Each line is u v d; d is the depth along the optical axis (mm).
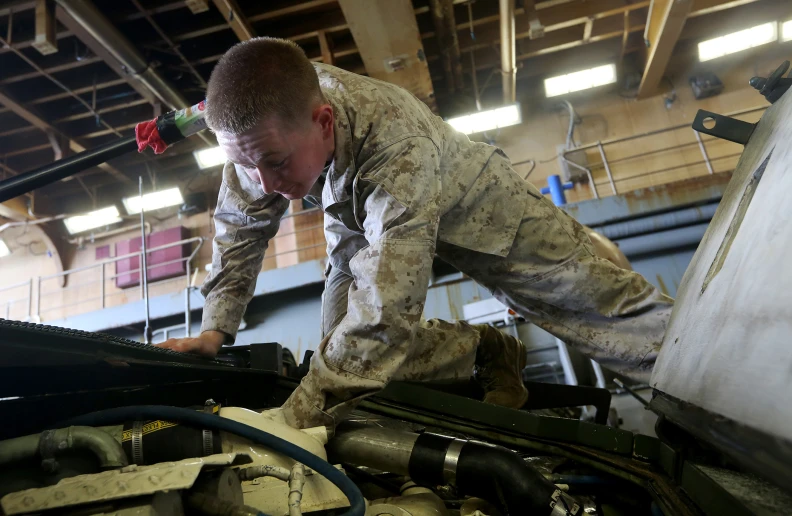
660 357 1118
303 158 1035
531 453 1092
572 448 1057
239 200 1398
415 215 1030
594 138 7488
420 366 1358
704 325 817
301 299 5504
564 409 2223
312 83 1018
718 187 4863
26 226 8539
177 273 7805
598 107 7578
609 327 1341
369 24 4941
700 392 697
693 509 750
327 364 950
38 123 6980
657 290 1310
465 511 957
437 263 5023
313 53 6293
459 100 7707
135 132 1420
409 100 1166
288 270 5398
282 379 1237
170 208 8297
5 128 7305
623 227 4941
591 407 2830
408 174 1043
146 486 562
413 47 5309
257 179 1122
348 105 1096
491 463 889
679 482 863
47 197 8484
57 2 4824
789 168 692
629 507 1034
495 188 1320
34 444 681
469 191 1287
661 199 4938
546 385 1625
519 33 6785
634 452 1034
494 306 4188
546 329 1424
